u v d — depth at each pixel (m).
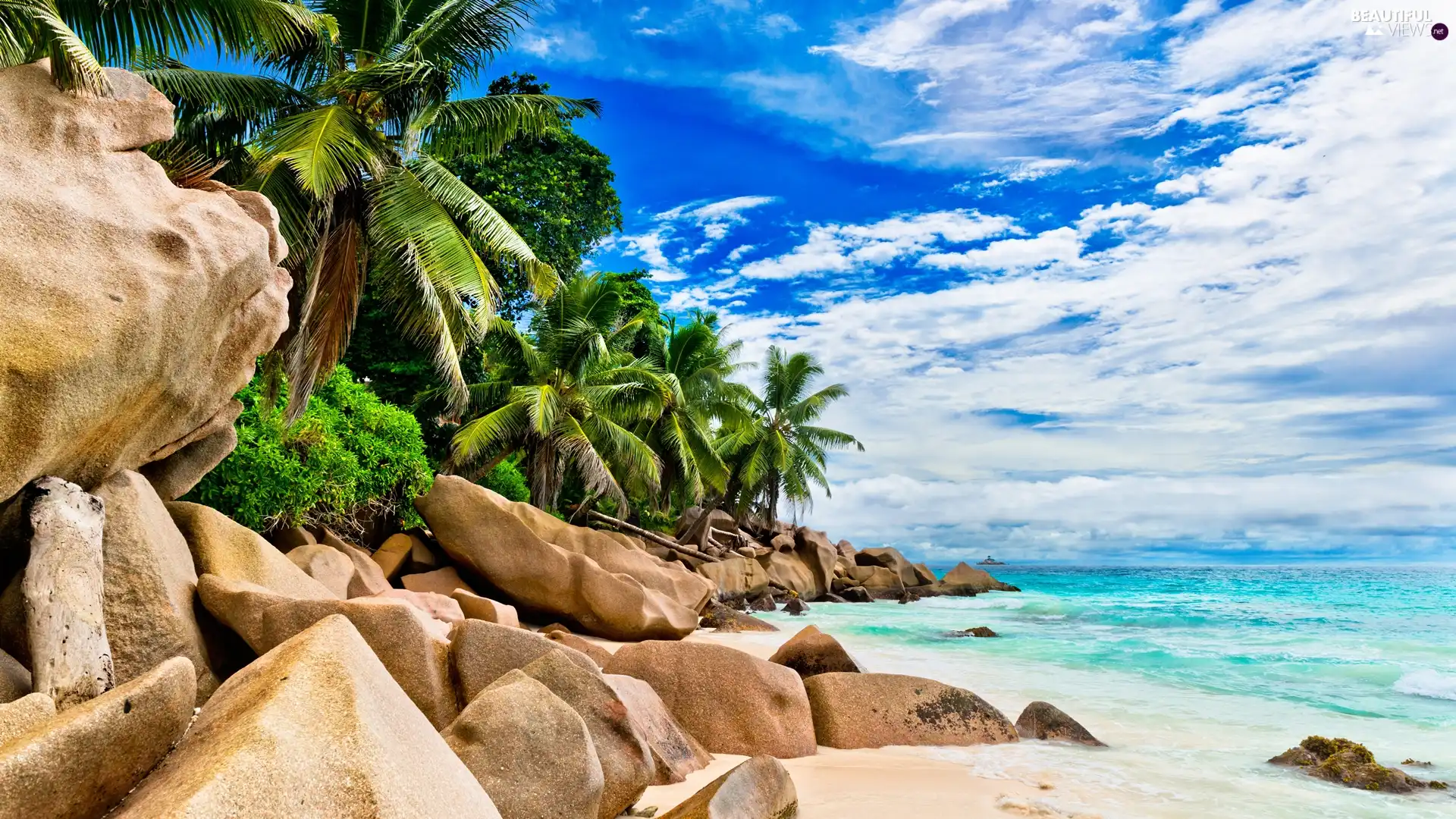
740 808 4.09
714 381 32.34
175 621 4.79
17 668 3.73
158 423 4.70
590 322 26.69
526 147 28.69
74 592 3.93
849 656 8.38
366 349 23.73
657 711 5.98
